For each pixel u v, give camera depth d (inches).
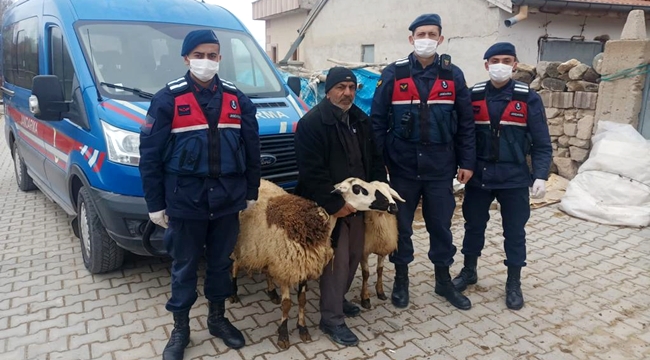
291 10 741.3
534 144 165.6
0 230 239.5
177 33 204.7
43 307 165.3
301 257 134.6
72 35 188.5
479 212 176.1
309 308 168.7
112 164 157.3
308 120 140.3
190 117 122.5
